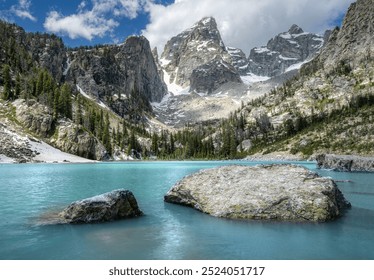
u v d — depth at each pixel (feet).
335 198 83.35
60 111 562.66
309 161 470.80
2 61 654.94
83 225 72.74
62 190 128.16
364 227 69.87
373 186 140.87
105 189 131.64
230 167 98.89
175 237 63.31
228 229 69.21
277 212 77.15
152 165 381.60
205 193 91.66
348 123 544.62
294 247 57.00
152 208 92.84
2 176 191.72
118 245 58.23
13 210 87.61
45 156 419.33
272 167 94.89
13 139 408.67
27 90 549.13
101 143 576.61
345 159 244.83
